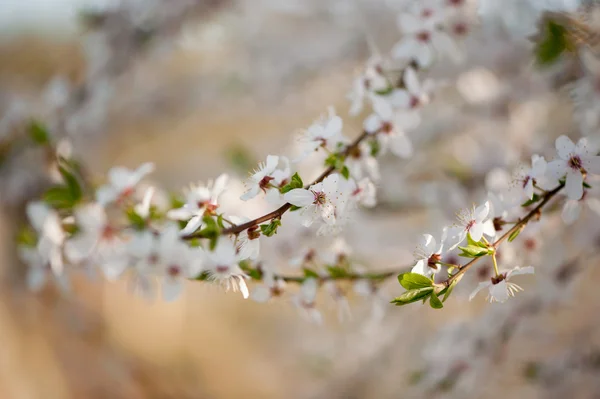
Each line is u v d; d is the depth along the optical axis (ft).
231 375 4.65
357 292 1.93
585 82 2.09
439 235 2.19
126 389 3.76
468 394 2.57
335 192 1.70
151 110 3.95
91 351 3.58
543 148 2.32
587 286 3.31
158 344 4.33
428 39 2.05
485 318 2.34
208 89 3.81
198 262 1.67
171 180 5.44
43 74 4.73
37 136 2.20
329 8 3.09
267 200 1.71
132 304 4.12
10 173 2.89
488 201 1.72
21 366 3.29
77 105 3.03
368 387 3.51
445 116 2.84
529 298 2.28
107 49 3.08
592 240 2.22
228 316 5.21
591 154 1.72
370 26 2.94
